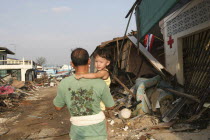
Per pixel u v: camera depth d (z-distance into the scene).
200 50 5.86
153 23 5.41
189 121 5.00
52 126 6.11
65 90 1.93
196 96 5.40
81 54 1.94
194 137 4.26
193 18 5.81
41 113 8.23
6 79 15.37
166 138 4.34
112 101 2.00
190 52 6.43
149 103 6.45
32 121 6.95
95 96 1.87
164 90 6.47
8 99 10.62
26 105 10.56
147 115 6.15
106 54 2.46
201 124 4.92
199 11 5.50
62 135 5.18
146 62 8.44
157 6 5.02
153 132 4.76
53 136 5.12
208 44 5.48
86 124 1.85
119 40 9.62
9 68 26.73
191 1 5.80
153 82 6.80
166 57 7.66
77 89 1.89
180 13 6.52
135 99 7.39
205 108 4.98
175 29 6.91
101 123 1.90
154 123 5.37
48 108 9.32
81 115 1.88
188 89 6.25
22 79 27.08
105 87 1.92
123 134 4.82
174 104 5.91
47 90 19.31
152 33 9.95
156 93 6.48
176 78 6.80
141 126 5.29
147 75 8.76
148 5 5.86
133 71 9.08
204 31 5.67
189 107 5.62
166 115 5.51
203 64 5.66
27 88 18.83
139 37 7.39
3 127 6.26
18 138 5.12
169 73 7.09
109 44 10.11
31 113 8.38
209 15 5.07
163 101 6.20
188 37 6.53
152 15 5.50
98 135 1.86
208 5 5.09
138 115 6.19
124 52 9.62
